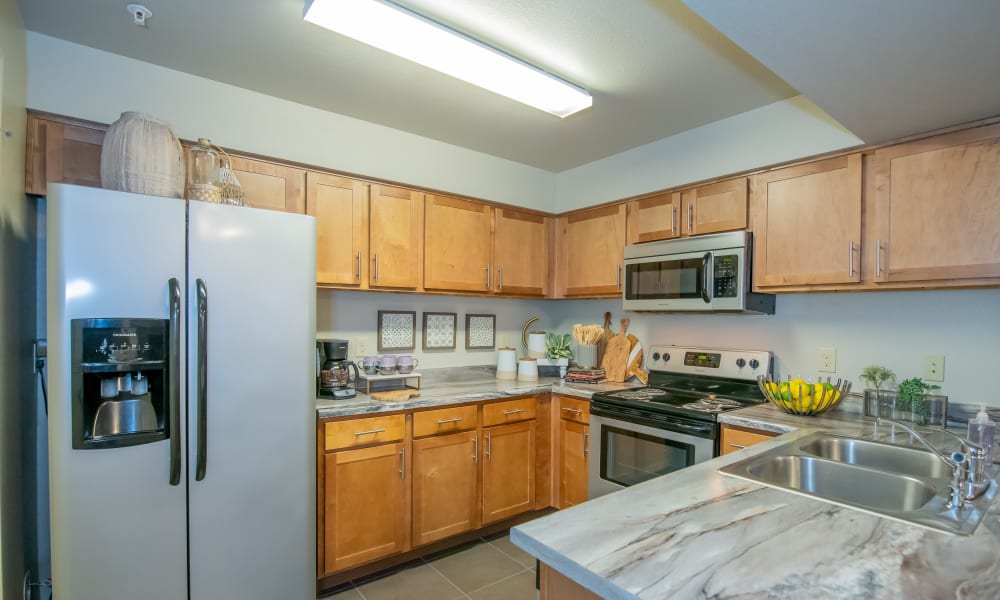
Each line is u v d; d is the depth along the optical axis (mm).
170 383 1643
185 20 1724
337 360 2443
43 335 1922
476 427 2629
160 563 1636
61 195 1504
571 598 913
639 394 2633
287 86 2215
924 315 2080
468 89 2230
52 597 1500
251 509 1809
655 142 2822
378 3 1526
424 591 2211
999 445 1594
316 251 2139
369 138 2596
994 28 1208
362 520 2230
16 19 1610
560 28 1729
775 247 2281
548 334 3539
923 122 1771
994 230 1698
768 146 2314
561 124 2604
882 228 1957
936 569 792
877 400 2047
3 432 1493
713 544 873
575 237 3285
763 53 1364
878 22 1207
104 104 1925
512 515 2775
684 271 2561
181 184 1828
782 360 2523
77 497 1514
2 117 1479
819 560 817
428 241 2758
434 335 3123
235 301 1782
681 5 1594
